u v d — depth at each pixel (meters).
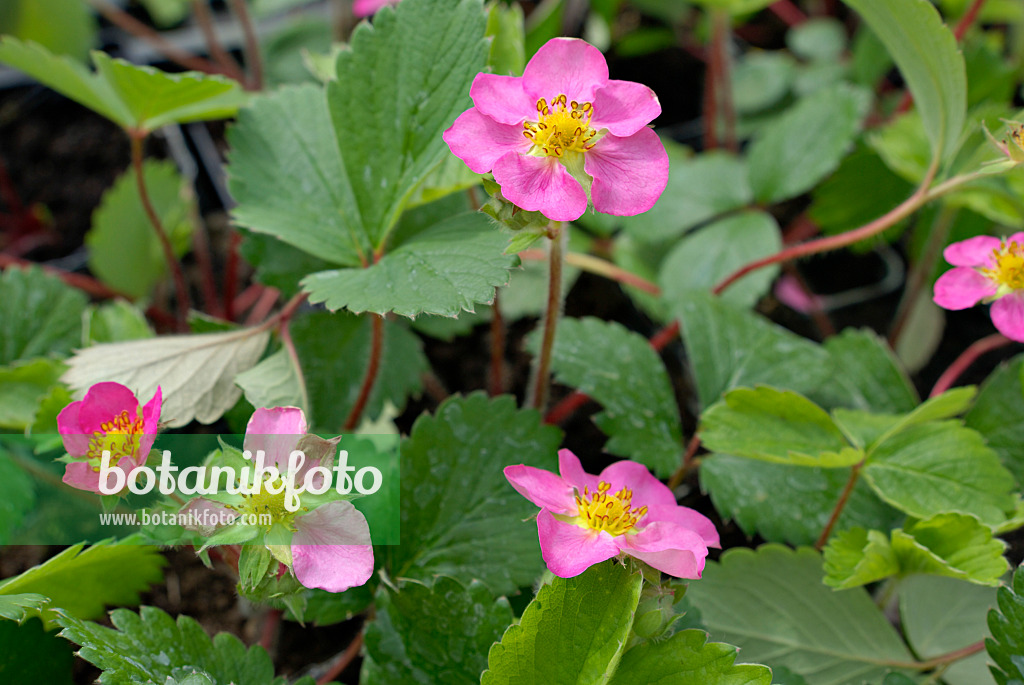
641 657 0.31
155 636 0.32
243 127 0.37
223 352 0.35
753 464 0.37
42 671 0.33
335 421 0.38
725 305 0.39
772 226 0.45
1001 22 0.69
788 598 0.35
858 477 0.36
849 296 0.54
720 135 0.57
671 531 0.31
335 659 0.37
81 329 0.40
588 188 0.31
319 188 0.37
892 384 0.38
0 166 0.56
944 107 0.36
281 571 0.31
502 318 0.42
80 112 0.66
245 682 0.33
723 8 0.48
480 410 0.36
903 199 0.46
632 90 0.31
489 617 0.33
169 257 0.44
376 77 0.34
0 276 0.40
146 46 0.70
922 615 0.36
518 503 0.35
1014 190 0.38
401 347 0.39
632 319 0.50
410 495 0.35
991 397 0.37
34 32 0.57
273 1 0.65
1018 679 0.32
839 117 0.46
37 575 0.32
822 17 0.71
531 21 0.51
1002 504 0.34
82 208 0.60
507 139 0.31
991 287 0.34
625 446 0.37
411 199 0.34
